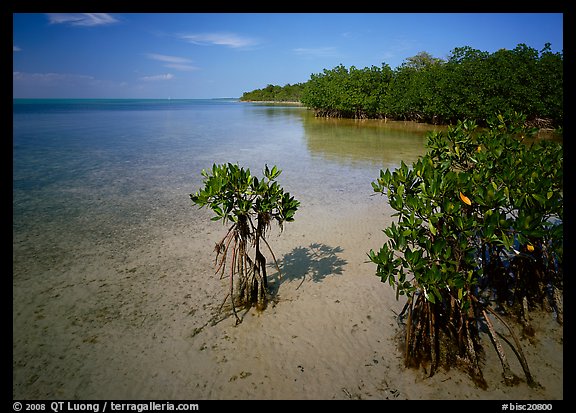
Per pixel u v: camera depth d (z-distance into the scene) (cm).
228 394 354
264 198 450
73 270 582
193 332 439
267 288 532
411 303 369
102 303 495
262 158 1540
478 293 483
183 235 721
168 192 1020
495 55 2456
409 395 347
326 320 459
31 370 380
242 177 441
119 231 738
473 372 365
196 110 6812
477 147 566
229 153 1681
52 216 820
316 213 834
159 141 2127
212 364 390
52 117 4384
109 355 402
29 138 2194
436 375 367
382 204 897
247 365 388
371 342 418
